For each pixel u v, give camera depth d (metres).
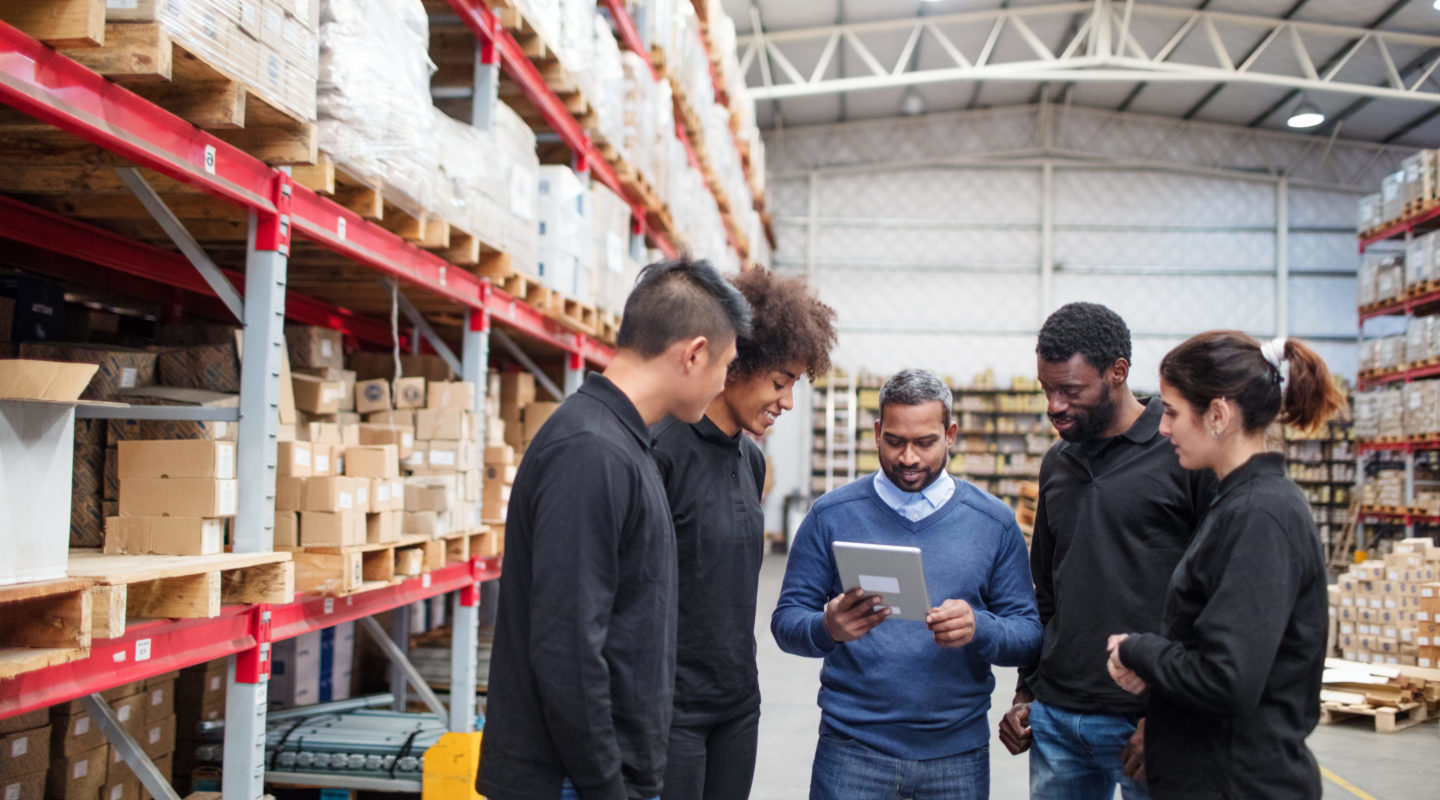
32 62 1.80
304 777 3.73
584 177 5.38
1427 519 10.54
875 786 2.21
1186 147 17.06
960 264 17.20
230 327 3.34
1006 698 6.31
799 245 17.53
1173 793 1.68
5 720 2.87
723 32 9.22
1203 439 1.69
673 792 1.93
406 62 3.18
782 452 17.22
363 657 5.25
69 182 2.47
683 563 1.97
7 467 1.79
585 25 4.99
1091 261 17.02
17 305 3.23
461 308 4.89
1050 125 17.11
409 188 3.15
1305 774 1.58
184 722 3.88
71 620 1.87
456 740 3.55
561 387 6.86
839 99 16.30
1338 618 7.43
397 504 3.32
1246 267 16.84
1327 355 16.67
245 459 2.56
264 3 2.34
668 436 1.97
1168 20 13.76
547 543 1.52
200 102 2.22
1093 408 2.15
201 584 2.29
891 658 2.22
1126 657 1.71
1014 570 2.32
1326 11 12.91
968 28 14.18
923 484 2.31
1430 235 10.01
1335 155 16.81
